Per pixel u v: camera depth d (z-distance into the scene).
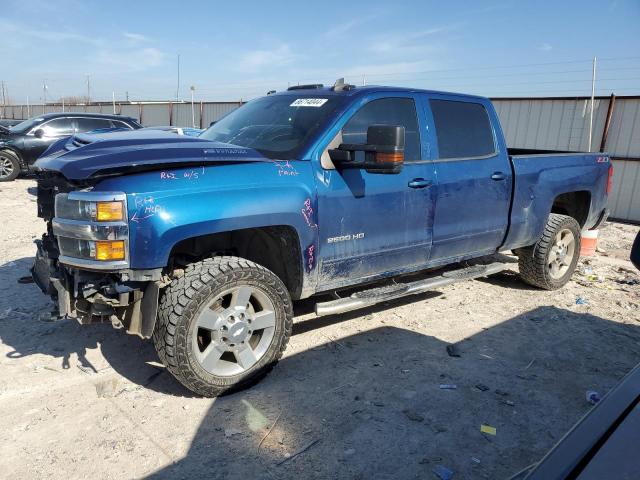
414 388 3.52
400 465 2.74
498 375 3.74
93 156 3.01
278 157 3.64
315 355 3.97
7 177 12.97
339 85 4.16
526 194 5.09
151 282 3.04
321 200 3.60
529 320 4.83
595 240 7.54
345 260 3.83
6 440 2.83
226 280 3.17
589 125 11.23
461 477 2.66
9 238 7.20
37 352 3.86
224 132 4.30
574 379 3.72
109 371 3.62
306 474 2.65
